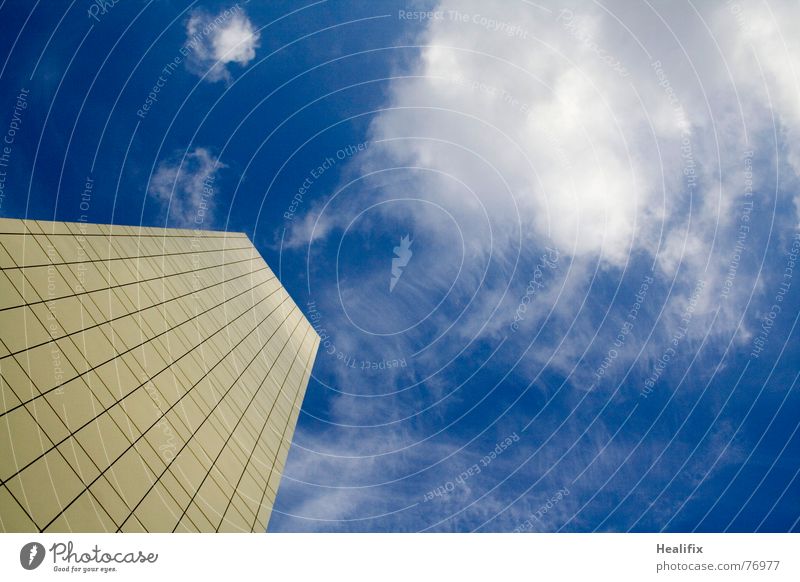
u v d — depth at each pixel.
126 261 24.27
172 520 15.77
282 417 30.33
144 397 18.31
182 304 27.05
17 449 12.10
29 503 11.67
